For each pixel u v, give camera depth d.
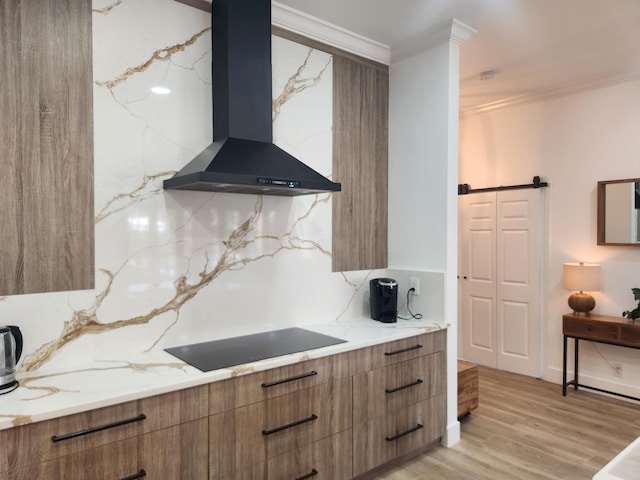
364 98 3.14
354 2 2.54
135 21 2.14
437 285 2.94
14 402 1.55
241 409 1.97
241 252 2.52
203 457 1.86
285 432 2.12
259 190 2.35
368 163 3.17
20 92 1.84
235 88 2.27
